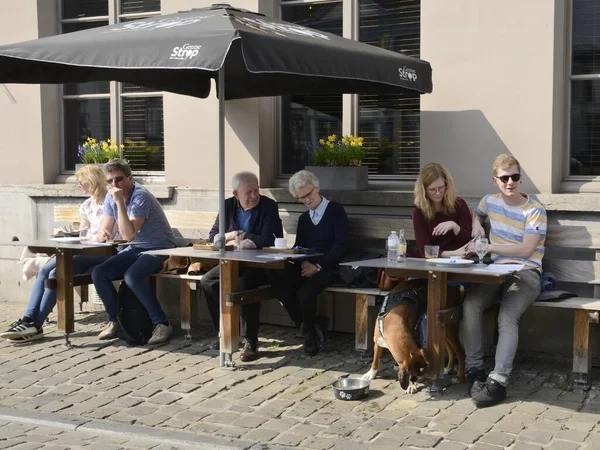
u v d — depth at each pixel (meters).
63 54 4.97
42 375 5.54
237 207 6.32
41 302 6.45
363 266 5.36
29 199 7.91
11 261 8.01
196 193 7.19
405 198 6.30
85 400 5.02
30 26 7.83
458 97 6.17
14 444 4.33
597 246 5.48
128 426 4.54
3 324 7.06
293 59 4.70
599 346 5.64
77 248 6.09
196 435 4.39
